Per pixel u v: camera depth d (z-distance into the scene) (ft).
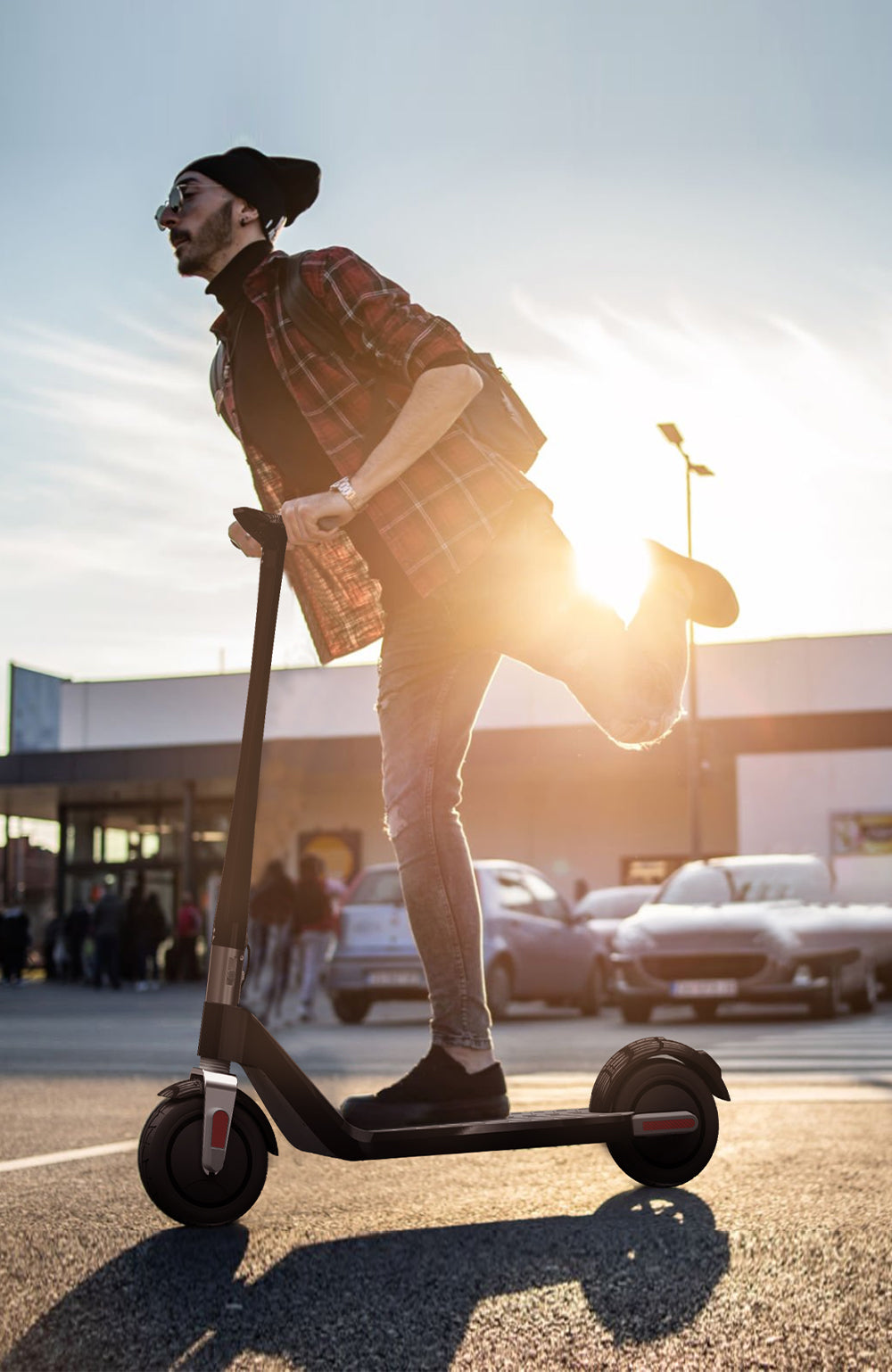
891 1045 28.94
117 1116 13.75
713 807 106.22
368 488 7.84
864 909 45.06
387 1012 56.03
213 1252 6.73
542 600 8.37
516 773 102.22
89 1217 7.61
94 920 93.09
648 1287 6.01
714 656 98.73
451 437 8.29
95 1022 45.57
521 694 103.60
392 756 8.68
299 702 110.01
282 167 8.77
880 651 96.12
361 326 8.23
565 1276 6.26
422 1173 9.63
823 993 40.34
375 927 47.06
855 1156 10.06
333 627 9.48
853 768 94.79
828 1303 5.70
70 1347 5.22
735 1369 4.87
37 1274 6.28
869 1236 7.00
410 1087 8.23
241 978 7.19
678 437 84.07
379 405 8.38
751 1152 10.34
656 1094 8.32
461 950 8.39
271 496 9.23
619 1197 8.27
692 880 46.29
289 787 109.40
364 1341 5.30
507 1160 10.18
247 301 8.59
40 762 105.91
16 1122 13.14
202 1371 4.95
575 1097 15.85
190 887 102.68
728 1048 28.25
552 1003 52.65
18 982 98.37
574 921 51.65
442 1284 6.15
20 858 167.02
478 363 8.55
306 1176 9.54
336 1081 19.35
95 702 116.88
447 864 8.43
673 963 40.83
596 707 8.68
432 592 8.22
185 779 102.42
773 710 97.35
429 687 8.57
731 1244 6.83
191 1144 7.06
